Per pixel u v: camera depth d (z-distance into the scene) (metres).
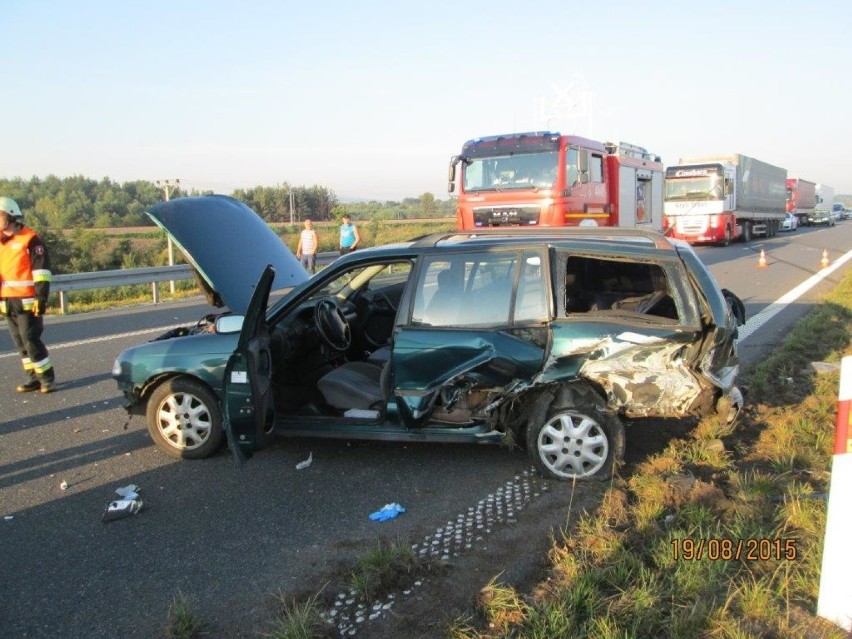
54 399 7.35
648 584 3.26
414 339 4.93
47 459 5.55
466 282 5.00
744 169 33.19
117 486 4.96
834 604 2.97
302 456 5.43
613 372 4.59
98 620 3.32
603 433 4.64
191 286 19.19
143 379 5.40
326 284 5.35
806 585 3.24
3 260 7.29
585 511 4.15
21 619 3.34
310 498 4.66
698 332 4.61
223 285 5.28
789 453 4.90
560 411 4.70
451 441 4.95
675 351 4.57
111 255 34.59
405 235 44.28
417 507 4.46
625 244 4.89
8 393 7.62
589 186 16.19
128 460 5.47
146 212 5.27
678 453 5.02
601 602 3.13
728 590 3.21
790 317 11.40
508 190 15.27
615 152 17.77
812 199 61.72
